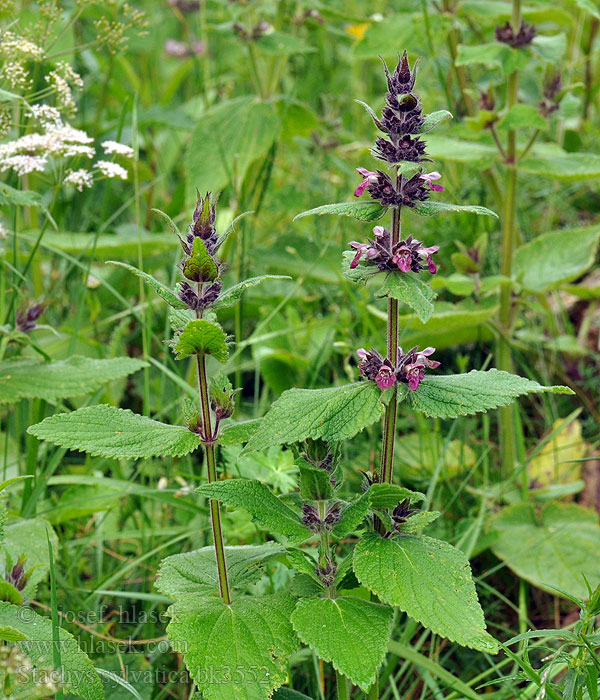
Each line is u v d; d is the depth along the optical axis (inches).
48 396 28.1
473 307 33.8
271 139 40.2
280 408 21.9
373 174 21.5
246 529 28.2
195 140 40.6
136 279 40.1
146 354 32.1
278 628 21.8
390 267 21.7
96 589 27.4
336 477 23.0
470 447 34.7
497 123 33.8
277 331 37.0
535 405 37.0
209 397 22.5
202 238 21.6
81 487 31.1
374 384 22.0
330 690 26.6
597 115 53.5
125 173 31.2
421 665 24.9
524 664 21.7
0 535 22.6
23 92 33.6
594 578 29.8
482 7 39.9
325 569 22.4
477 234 39.5
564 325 40.9
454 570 21.5
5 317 32.0
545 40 34.3
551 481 33.7
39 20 35.7
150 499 31.9
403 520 22.6
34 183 38.5
